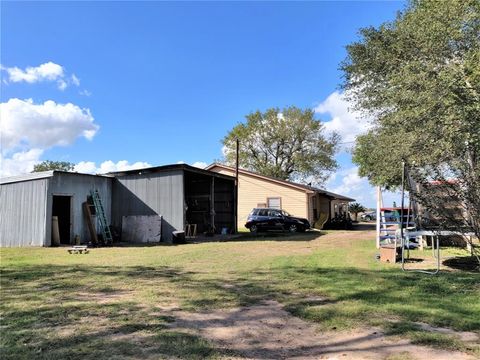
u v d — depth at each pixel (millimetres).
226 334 4281
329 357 3648
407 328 4363
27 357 3566
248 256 11172
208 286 6832
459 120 9359
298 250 12656
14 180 16469
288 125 43938
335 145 44281
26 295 6160
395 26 13750
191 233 21266
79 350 3734
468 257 10172
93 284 7086
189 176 22281
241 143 45000
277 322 4730
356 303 5473
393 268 8672
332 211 38969
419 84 11555
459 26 11320
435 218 8102
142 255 11906
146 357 3576
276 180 29188
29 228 15922
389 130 14336
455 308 5125
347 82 15719
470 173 7172
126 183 18812
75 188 16969
